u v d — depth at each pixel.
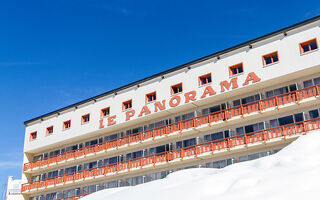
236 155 34.88
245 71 34.50
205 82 37.66
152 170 40.81
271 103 33.09
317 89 30.31
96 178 44.16
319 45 30.70
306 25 31.97
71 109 49.38
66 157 48.28
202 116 37.19
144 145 42.06
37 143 51.88
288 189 10.27
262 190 10.72
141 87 42.28
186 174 18.94
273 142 31.69
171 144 39.97
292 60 31.89
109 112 44.47
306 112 31.86
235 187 11.84
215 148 35.53
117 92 44.53
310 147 14.47
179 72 39.41
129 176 42.59
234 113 35.34
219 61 36.62
